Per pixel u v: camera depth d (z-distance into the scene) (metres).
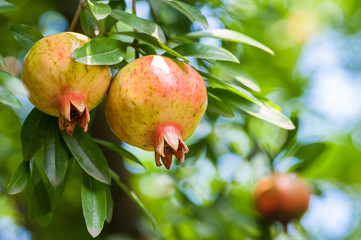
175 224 1.54
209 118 1.46
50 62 0.93
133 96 0.94
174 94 0.94
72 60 0.94
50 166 0.99
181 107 0.94
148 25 0.98
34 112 1.00
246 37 1.03
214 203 1.57
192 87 0.95
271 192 1.39
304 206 1.40
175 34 1.26
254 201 1.45
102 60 0.94
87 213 0.99
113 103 0.95
